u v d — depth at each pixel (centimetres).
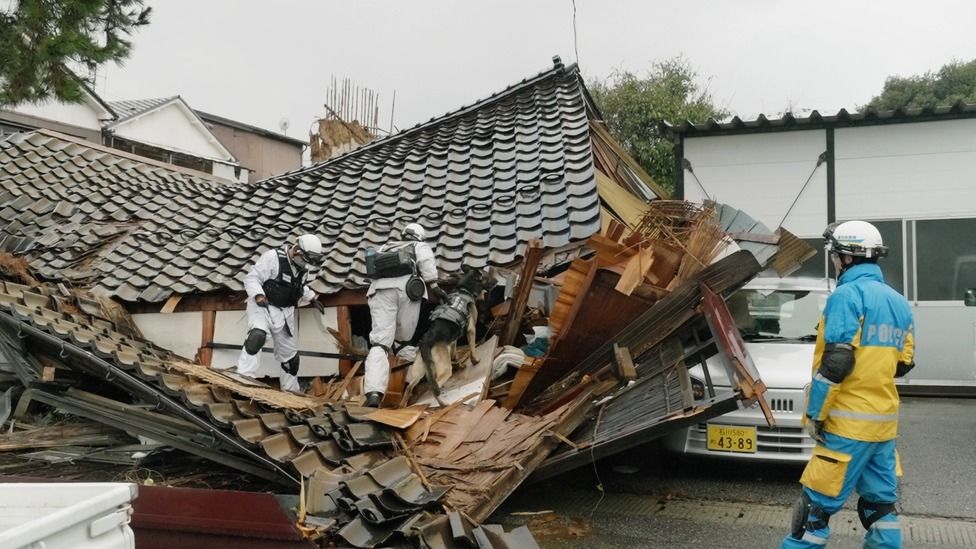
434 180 965
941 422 851
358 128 1711
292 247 726
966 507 563
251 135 2961
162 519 419
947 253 1035
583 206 787
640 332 624
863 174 1067
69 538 258
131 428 559
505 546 397
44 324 603
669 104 1977
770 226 1101
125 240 909
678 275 627
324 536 401
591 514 564
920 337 1038
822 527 394
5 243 918
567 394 614
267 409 555
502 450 514
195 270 831
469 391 618
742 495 607
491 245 786
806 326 741
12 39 773
